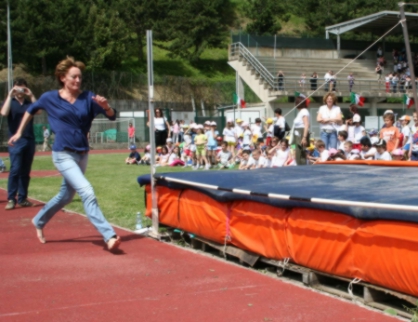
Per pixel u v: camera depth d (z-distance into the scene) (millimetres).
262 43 35406
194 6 52250
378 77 35219
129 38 48531
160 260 5602
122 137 35531
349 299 4449
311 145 13008
